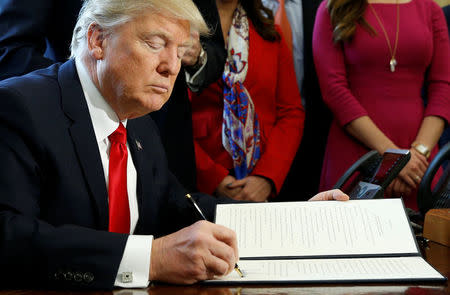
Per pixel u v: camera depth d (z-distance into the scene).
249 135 2.70
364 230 1.40
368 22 2.78
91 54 1.39
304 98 3.27
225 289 1.12
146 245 1.19
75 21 2.22
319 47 2.89
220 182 2.66
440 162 1.96
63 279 1.15
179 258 1.17
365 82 2.78
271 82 2.84
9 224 1.17
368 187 1.73
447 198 1.95
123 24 1.32
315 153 3.26
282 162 2.76
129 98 1.38
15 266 1.15
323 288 1.11
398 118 2.73
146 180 1.59
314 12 3.24
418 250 1.33
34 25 2.16
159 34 1.32
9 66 2.11
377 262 1.27
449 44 2.90
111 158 1.47
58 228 1.19
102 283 1.14
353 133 2.74
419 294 1.06
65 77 1.45
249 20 2.84
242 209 1.51
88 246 1.17
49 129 1.33
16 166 1.26
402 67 2.76
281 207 1.51
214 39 2.57
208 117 2.75
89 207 1.36
